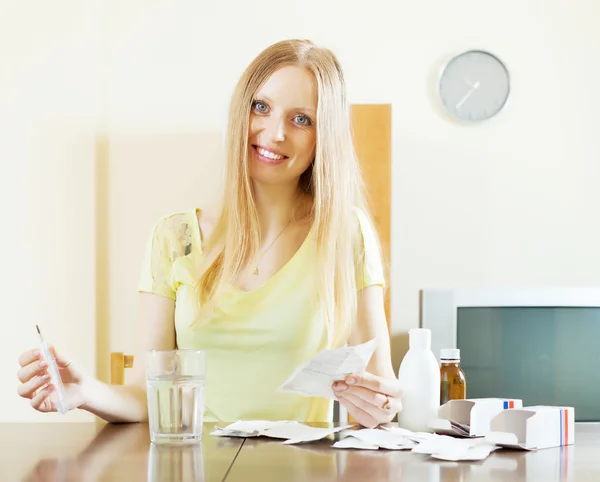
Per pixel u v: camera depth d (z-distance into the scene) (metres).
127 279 3.05
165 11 3.14
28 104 3.04
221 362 1.55
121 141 3.10
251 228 1.61
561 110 3.22
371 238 1.68
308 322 1.56
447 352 1.36
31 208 3.02
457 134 3.18
